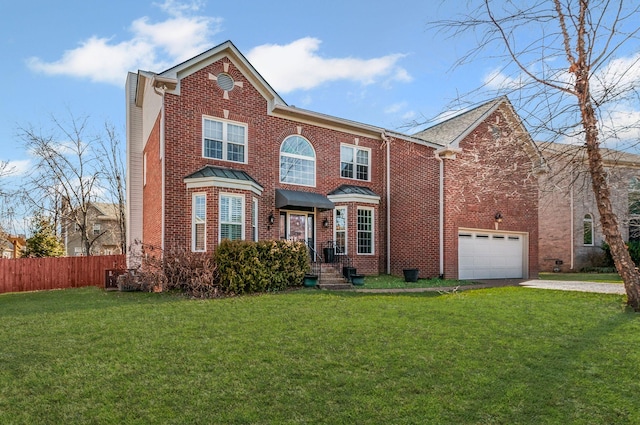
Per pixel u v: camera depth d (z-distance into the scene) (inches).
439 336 262.8
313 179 697.6
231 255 468.4
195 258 490.3
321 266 602.2
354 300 400.2
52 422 151.6
